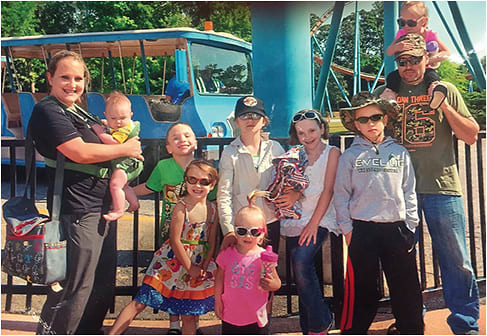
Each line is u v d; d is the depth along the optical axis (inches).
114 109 100.7
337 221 97.0
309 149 100.1
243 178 100.5
